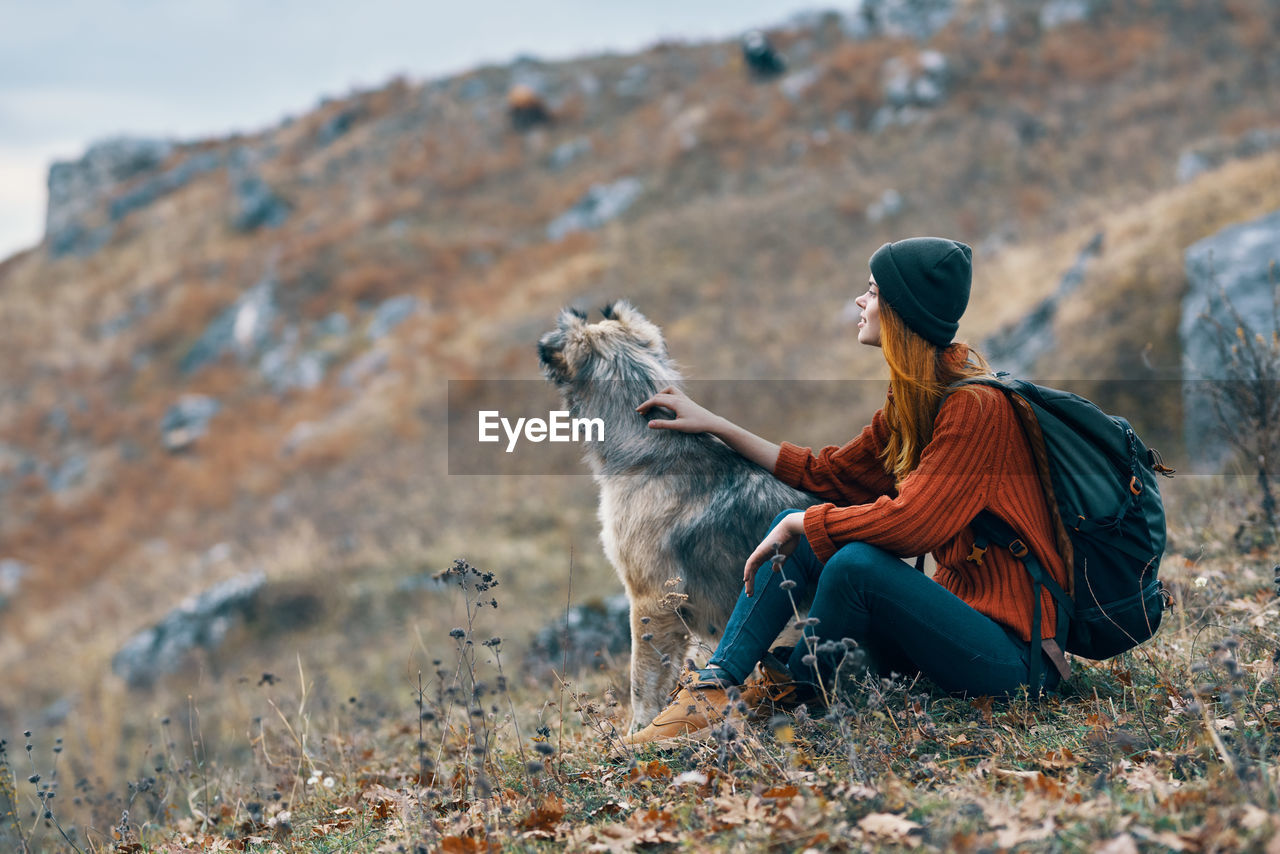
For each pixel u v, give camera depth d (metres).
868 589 2.30
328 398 20.97
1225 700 2.37
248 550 14.27
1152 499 2.30
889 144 24.08
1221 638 2.88
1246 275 8.95
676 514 3.09
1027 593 2.33
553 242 24.70
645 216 24.53
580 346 3.35
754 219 21.98
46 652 13.20
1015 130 22.06
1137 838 1.69
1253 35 22.53
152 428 22.83
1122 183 18.06
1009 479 2.29
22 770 7.37
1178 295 11.28
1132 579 2.30
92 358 26.45
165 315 26.89
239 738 5.73
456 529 12.68
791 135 25.91
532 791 2.49
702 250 21.44
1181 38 23.88
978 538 2.38
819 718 2.58
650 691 3.14
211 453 20.81
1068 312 12.36
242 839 2.89
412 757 3.64
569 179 27.81
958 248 2.36
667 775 2.40
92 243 32.69
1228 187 12.59
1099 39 25.08
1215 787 1.83
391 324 23.05
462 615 9.84
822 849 1.81
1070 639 2.43
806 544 2.65
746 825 1.98
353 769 3.62
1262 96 19.97
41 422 24.36
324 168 31.62
